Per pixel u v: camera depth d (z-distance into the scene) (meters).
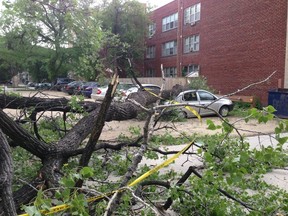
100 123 2.82
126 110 5.88
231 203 3.66
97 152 6.39
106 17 31.11
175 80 20.92
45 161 4.15
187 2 28.53
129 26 31.84
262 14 19.00
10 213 2.42
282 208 3.55
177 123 12.88
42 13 8.48
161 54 34.31
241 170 2.83
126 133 10.54
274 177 5.64
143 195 3.68
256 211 3.32
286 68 17.45
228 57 22.08
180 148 7.71
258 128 11.60
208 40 24.36
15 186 4.26
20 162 5.23
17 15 8.41
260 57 19.22
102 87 18.23
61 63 27.98
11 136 3.95
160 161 6.61
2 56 28.67
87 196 3.07
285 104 14.17
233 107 16.48
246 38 20.30
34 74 37.88
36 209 1.95
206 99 15.03
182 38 29.48
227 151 3.59
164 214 3.44
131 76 4.51
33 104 6.23
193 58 27.88
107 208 2.23
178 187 3.45
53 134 7.12
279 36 17.86
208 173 3.22
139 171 5.43
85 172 2.38
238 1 20.95
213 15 23.64
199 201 3.46
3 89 6.62
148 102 7.18
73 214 2.24
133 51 32.12
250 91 20.05
